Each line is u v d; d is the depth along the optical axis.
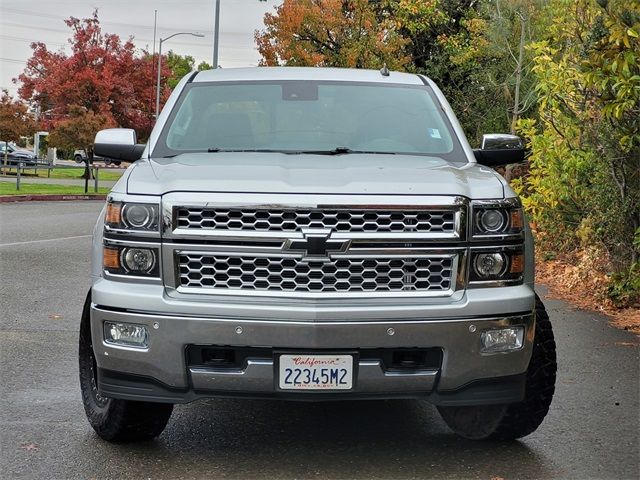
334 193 4.35
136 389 4.46
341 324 4.25
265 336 4.26
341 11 26.27
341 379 4.31
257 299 4.32
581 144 11.06
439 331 4.32
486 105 21.38
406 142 5.63
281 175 4.54
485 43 20.41
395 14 25.50
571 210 12.01
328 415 5.72
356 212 4.34
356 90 6.06
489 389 4.50
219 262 4.35
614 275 9.46
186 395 4.41
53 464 4.67
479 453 4.95
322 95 5.97
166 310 4.32
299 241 4.29
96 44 49.28
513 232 4.54
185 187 4.39
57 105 49.66
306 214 4.32
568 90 10.87
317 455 4.89
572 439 5.20
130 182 4.55
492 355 4.42
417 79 6.36
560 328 8.61
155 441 5.10
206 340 4.29
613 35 8.01
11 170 46.94
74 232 16.97
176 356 4.32
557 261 12.64
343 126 5.73
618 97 8.23
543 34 17.39
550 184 11.68
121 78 49.31
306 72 6.25
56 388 6.14
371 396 4.37
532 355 4.79
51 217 20.45
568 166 11.03
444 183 4.51
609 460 4.84
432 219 4.40
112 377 4.51
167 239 4.36
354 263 4.33
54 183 36.19
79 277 11.23
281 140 5.59
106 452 4.88
